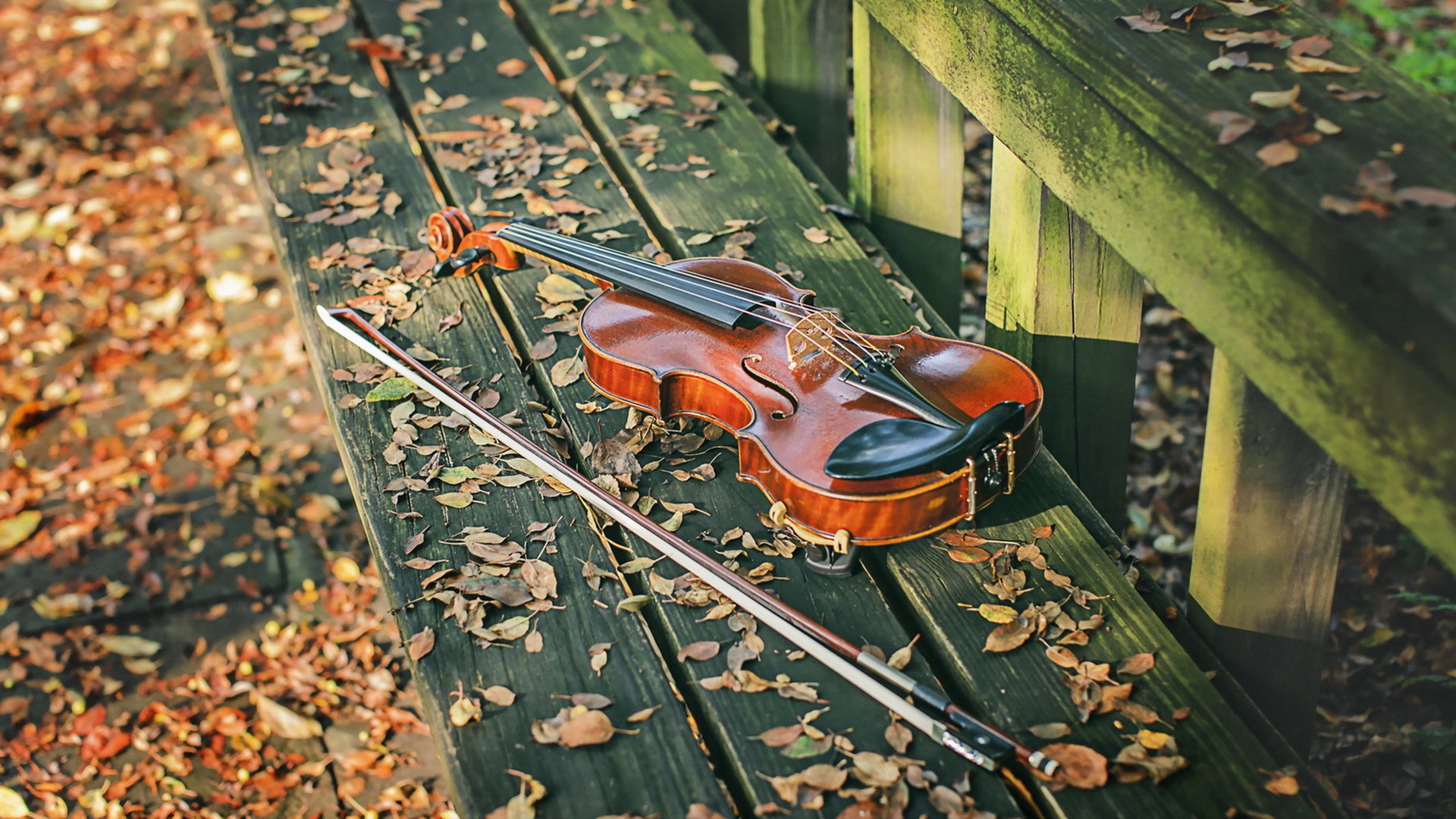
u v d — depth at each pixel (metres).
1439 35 5.05
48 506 4.25
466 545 2.35
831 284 2.96
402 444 2.57
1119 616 2.18
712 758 2.13
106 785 3.41
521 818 1.92
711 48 4.08
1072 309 2.62
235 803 3.37
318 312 2.87
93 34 6.70
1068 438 2.81
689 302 2.49
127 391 4.72
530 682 2.12
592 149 3.47
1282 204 1.75
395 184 3.41
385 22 4.07
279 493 4.20
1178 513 3.71
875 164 3.32
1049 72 2.27
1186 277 2.01
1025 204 2.52
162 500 4.26
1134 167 2.09
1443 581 3.32
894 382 2.21
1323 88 1.92
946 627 2.16
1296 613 2.33
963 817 1.86
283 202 3.36
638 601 2.21
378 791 3.40
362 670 3.74
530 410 2.67
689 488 2.44
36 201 5.60
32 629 3.81
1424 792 2.83
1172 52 2.04
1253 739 1.98
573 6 4.11
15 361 4.86
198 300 5.11
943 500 2.10
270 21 4.11
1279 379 1.86
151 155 5.85
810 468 2.12
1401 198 1.68
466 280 3.04
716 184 3.32
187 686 3.67
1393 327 1.61
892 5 2.81
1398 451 1.66
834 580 2.25
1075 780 1.91
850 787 1.92
